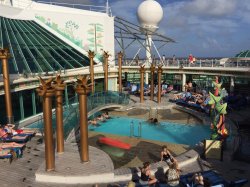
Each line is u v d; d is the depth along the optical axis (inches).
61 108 621.3
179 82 1866.4
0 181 528.1
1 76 908.6
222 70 1432.1
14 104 950.4
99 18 1537.9
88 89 559.8
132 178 545.3
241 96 1269.7
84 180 528.1
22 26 1321.4
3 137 701.9
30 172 565.3
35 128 836.6
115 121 1061.1
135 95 1566.2
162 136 885.8
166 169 577.6
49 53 1279.5
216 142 635.5
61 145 630.5
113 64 1637.6
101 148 743.7
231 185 494.0
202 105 1160.2
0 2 1337.4
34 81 1016.9
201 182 479.2
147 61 1879.9
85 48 1515.7
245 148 706.2
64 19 1441.9
